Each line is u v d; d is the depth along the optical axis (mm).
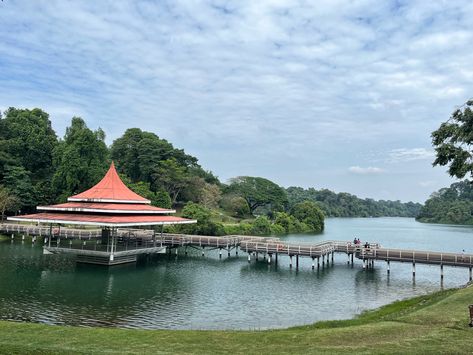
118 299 30531
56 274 39156
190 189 102250
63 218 45250
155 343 16141
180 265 47094
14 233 67375
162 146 105562
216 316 26250
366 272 44000
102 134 87125
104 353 13969
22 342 15617
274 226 98562
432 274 43500
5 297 30047
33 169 91562
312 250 45438
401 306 27516
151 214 52938
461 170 24562
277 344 15891
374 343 15375
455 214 166625
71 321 24297
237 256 55344
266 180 134875
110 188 53281
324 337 16672
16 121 94125
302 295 32781
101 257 44594
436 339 15555
